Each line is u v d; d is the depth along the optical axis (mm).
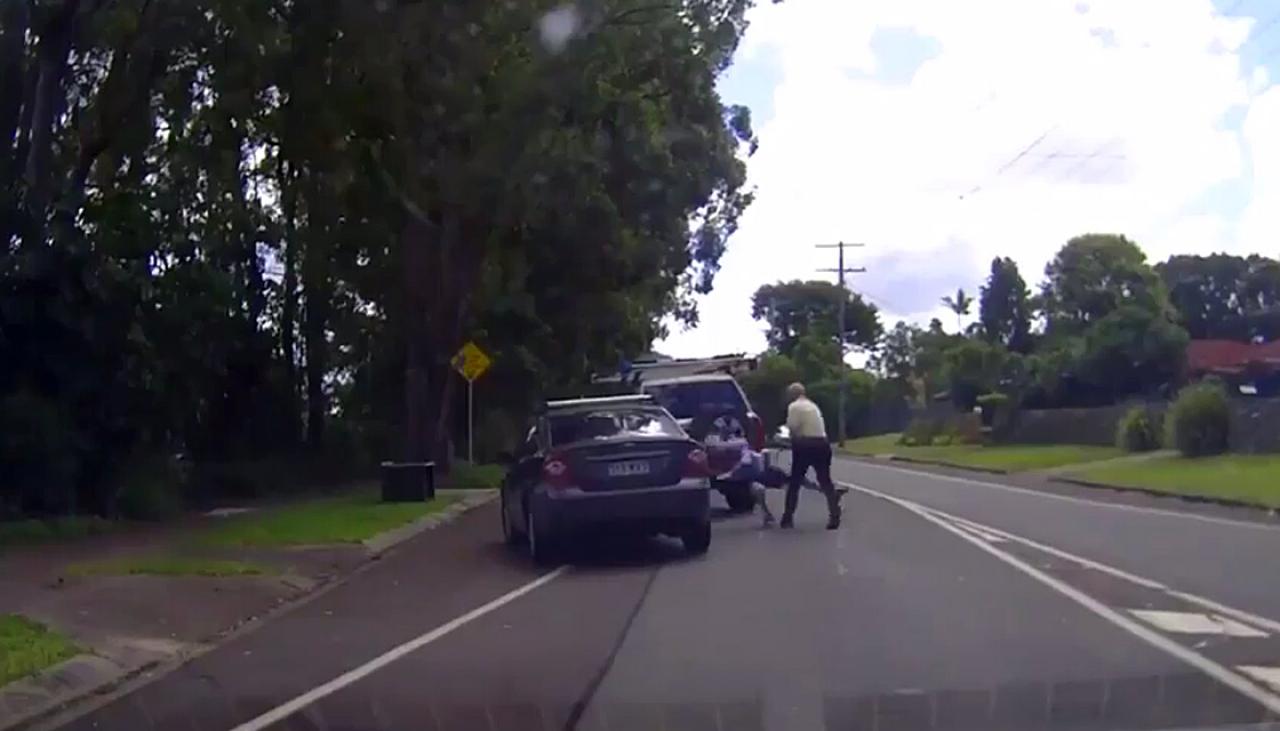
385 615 14391
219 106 28078
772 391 79000
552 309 42781
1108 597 14195
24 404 23344
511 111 26750
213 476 32594
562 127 28953
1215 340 81250
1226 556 17734
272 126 29438
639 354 50188
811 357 96125
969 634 12156
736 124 44219
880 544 19422
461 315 36719
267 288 38188
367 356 45250
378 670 11273
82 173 27828
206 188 31938
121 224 25547
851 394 94562
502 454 20656
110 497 25219
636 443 18219
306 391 41531
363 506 27969
